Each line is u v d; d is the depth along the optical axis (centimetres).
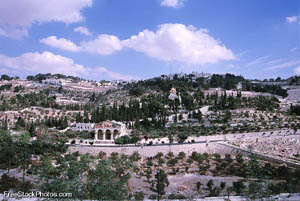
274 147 11900
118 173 5597
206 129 15650
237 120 17925
